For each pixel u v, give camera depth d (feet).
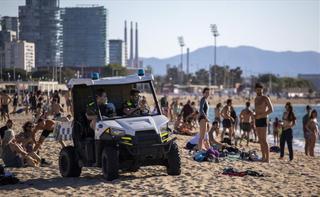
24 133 61.77
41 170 57.31
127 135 48.32
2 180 48.65
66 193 44.50
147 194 43.62
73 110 53.57
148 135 48.55
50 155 69.62
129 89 53.21
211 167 59.98
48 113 105.09
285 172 59.67
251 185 48.67
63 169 53.42
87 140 51.11
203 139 73.87
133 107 51.93
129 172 54.75
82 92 53.62
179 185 47.50
